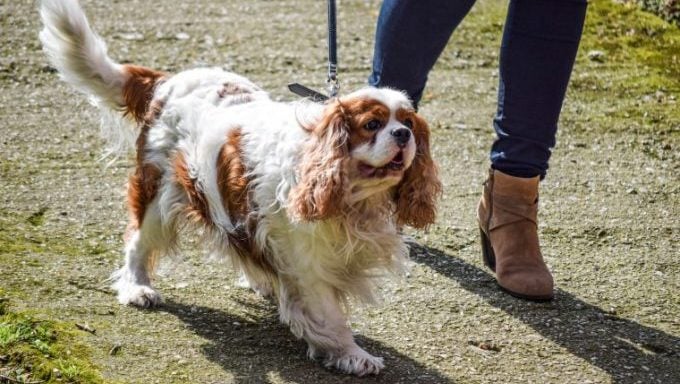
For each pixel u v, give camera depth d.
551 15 4.29
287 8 9.51
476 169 6.08
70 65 4.55
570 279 4.72
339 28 8.91
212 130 4.04
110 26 8.69
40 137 6.32
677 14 8.88
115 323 4.01
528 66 4.35
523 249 4.52
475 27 8.91
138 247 4.40
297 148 3.70
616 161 6.29
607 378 3.82
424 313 4.30
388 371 3.79
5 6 9.09
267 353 3.88
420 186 3.85
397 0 4.45
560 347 4.06
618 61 8.10
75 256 4.67
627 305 4.46
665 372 3.89
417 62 4.57
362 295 3.92
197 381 3.58
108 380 3.52
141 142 4.37
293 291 3.85
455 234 5.16
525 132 4.43
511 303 4.44
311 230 3.69
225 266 4.70
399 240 3.92
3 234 4.84
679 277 4.76
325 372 3.76
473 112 7.08
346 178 3.59
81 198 5.41
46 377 3.51
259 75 7.62
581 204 5.62
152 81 4.46
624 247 5.09
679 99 7.35
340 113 3.60
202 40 8.42
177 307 4.24
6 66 7.62
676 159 6.35
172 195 4.24
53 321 3.91
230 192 3.92
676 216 5.49
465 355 3.96
